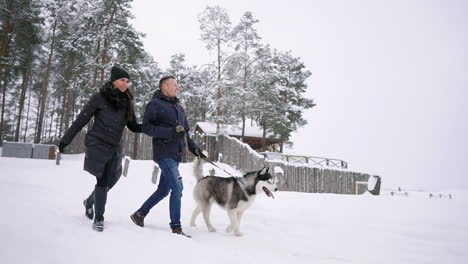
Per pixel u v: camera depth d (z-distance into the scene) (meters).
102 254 2.50
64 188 7.02
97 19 22.72
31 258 2.19
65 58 29.36
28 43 23.92
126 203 6.21
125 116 3.73
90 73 23.17
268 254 3.67
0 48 22.19
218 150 19.89
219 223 5.63
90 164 3.39
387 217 6.58
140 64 31.45
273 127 28.38
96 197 3.41
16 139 28.92
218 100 23.52
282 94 32.94
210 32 23.80
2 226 2.66
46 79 29.52
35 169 10.83
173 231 3.98
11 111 40.69
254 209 7.10
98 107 3.52
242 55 23.77
